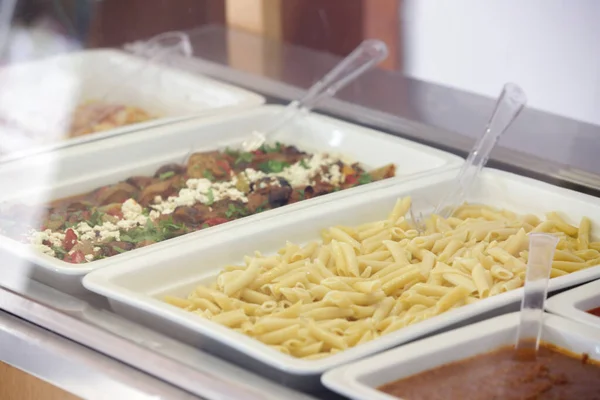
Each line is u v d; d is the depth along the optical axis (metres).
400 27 2.42
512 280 1.49
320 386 1.24
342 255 1.61
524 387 1.22
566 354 1.31
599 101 2.04
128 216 1.84
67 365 1.37
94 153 2.06
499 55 2.21
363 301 1.48
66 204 1.95
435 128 2.16
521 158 1.99
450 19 2.30
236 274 1.54
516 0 2.14
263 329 1.39
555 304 1.39
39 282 1.58
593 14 2.00
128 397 1.28
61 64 2.53
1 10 2.46
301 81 2.46
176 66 2.60
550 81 2.12
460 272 1.53
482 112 2.20
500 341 1.32
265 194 1.94
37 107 2.40
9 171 1.96
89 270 1.52
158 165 2.13
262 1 2.68
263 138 2.25
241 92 2.41
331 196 1.83
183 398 1.24
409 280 1.55
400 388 1.22
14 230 1.78
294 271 1.58
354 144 2.16
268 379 1.25
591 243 1.72
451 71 2.34
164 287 1.57
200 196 1.93
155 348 1.33
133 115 2.45
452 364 1.28
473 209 1.88
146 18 2.67
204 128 2.21
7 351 1.46
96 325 1.40
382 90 2.38
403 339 1.30
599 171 1.91
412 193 1.87
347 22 2.53
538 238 1.29
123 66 2.61
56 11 2.53
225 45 2.70
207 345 1.31
